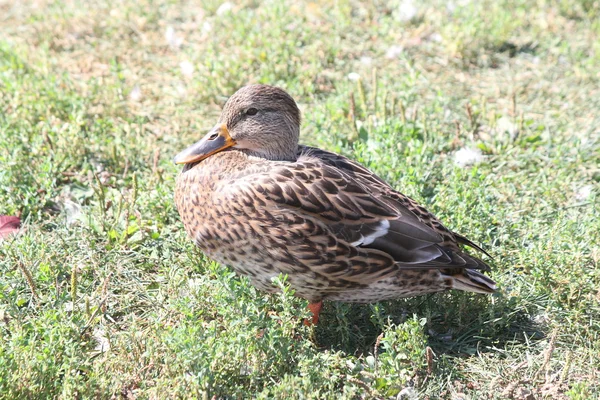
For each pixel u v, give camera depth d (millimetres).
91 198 11406
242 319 8242
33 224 10664
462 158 12219
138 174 11836
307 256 8797
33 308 9156
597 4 17391
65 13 16547
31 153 11641
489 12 16812
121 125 12859
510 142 12875
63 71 14719
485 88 14766
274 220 8766
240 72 14242
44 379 7711
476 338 9156
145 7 16953
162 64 15125
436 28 16359
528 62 15609
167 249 10102
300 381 7863
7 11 17281
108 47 15594
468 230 10242
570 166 12297
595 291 9570
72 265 9906
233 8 17016
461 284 9117
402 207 9203
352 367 8523
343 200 8922
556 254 9852
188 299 8523
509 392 8234
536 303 9500
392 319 9453
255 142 9992
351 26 16344
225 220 8992
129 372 8188
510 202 11539
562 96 14477
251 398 7973
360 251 8828
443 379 8523
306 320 9172
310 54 15000
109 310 9406
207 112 13664
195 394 7676
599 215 10797
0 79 13727
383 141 11953
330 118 13086
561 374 8453
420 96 14352
